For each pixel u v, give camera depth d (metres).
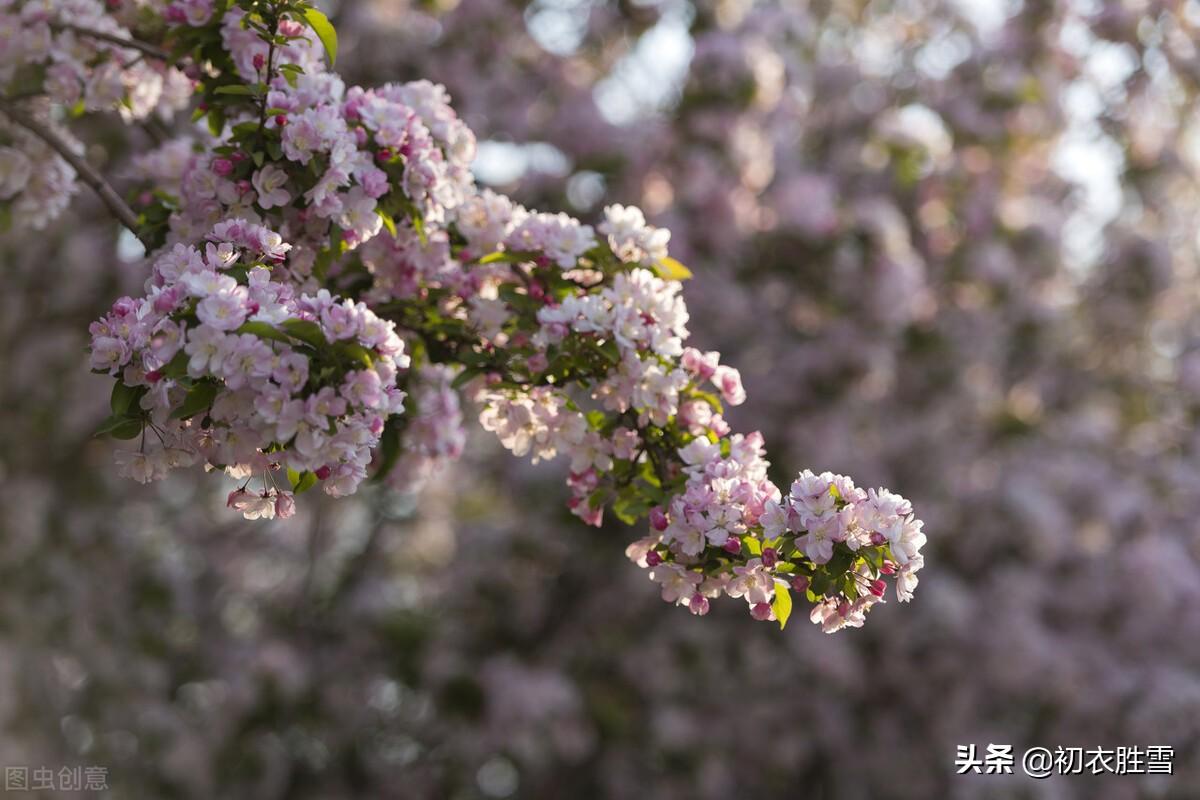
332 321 2.21
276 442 2.25
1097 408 8.77
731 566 2.53
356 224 2.81
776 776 7.88
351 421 2.22
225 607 8.59
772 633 7.67
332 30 2.91
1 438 7.56
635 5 7.59
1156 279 8.38
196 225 2.86
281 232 2.88
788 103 7.50
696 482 2.61
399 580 8.85
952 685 7.73
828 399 7.42
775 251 7.54
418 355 3.38
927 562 7.77
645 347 2.78
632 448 2.91
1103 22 7.53
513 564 7.88
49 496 7.61
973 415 8.28
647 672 7.65
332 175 2.74
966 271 7.91
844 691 7.79
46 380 7.47
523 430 2.98
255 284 2.29
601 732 7.41
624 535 7.28
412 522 8.64
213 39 3.06
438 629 7.75
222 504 8.69
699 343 7.51
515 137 7.54
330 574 8.80
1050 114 7.87
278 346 2.19
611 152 7.36
